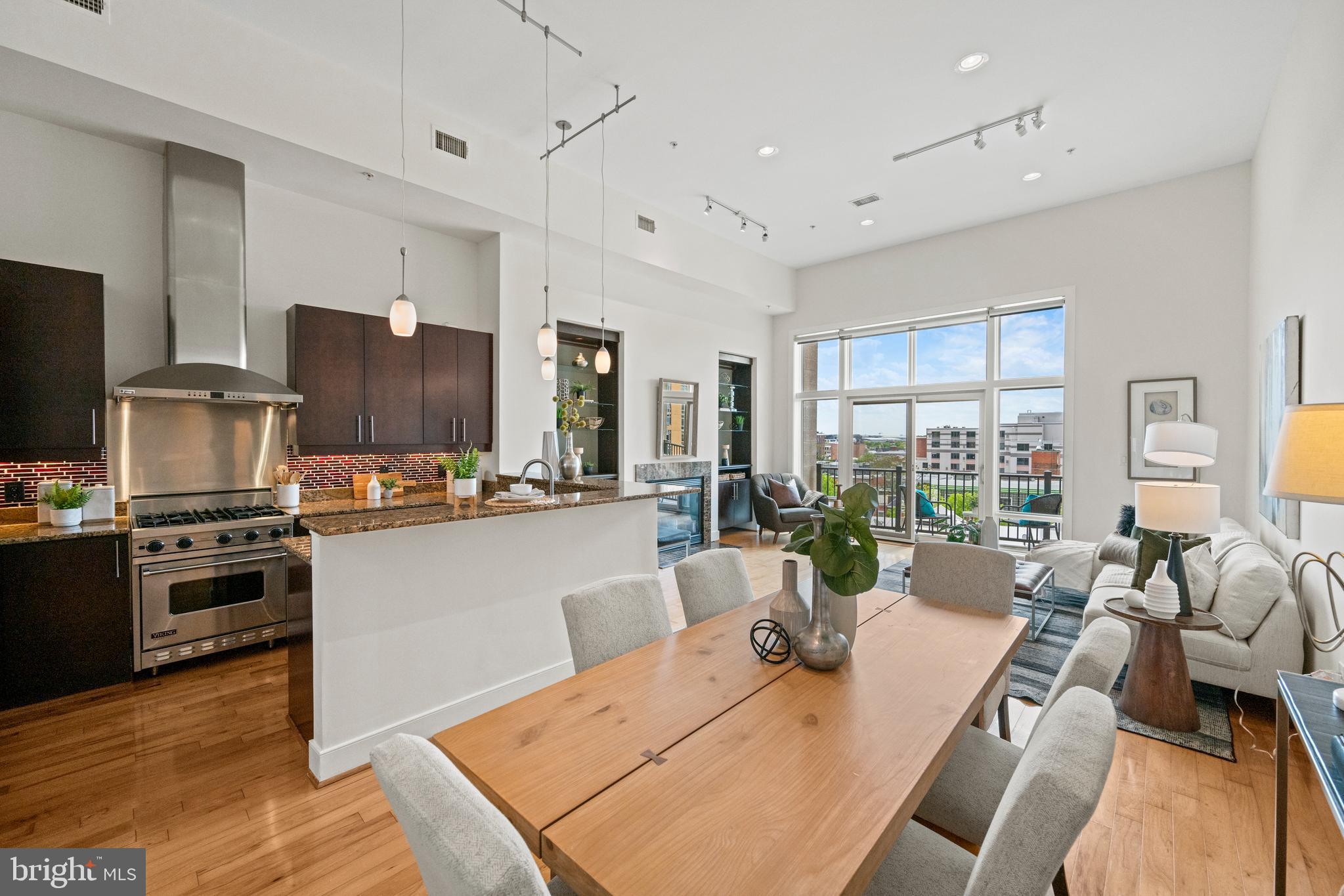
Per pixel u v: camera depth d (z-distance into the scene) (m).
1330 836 1.92
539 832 0.94
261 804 2.08
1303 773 2.25
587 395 6.01
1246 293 4.65
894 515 7.02
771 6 3.00
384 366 4.19
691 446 6.78
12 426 2.81
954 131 4.22
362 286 4.31
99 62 2.71
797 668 1.59
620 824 0.96
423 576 2.49
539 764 1.13
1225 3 2.96
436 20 3.09
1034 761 0.89
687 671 1.57
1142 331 5.12
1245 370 4.64
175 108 2.96
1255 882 1.74
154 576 3.07
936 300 6.43
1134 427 5.15
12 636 2.72
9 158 3.04
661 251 5.72
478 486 4.55
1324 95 2.57
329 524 2.21
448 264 4.80
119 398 3.39
